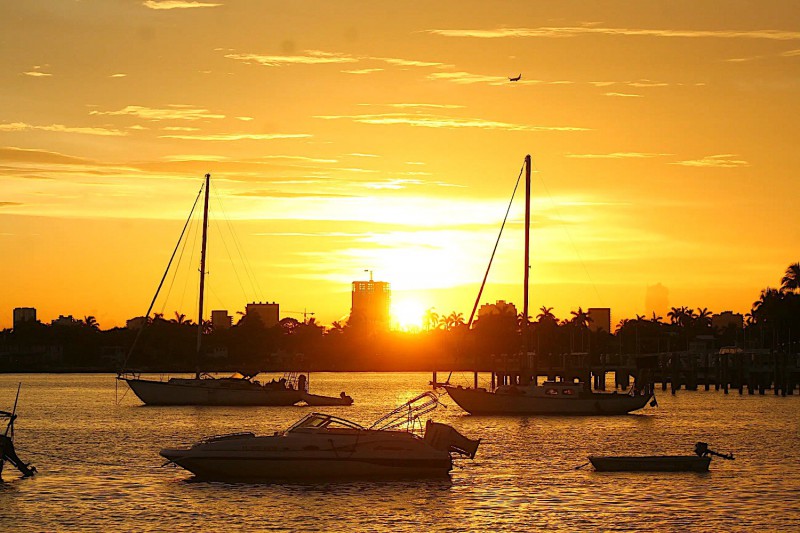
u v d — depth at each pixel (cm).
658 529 5556
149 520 5741
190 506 6106
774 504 6231
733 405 16875
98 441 10038
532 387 13538
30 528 5553
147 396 15462
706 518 5825
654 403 13688
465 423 12288
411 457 6988
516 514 5928
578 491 6656
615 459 7562
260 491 6550
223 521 5716
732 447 9550
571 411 13475
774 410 15375
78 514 5894
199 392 15388
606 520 5772
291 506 6100
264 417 13425
